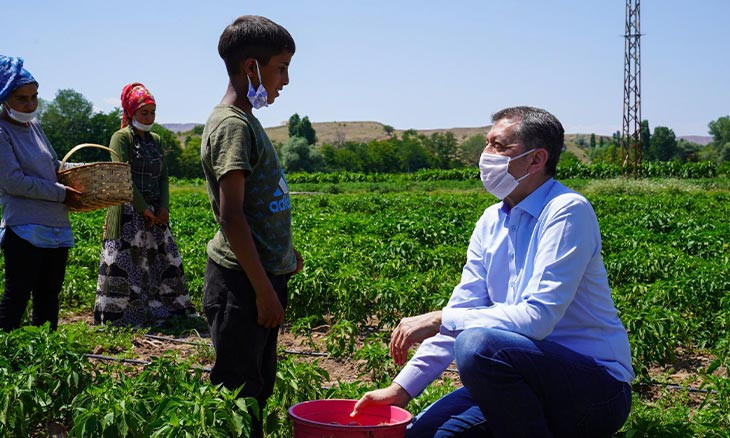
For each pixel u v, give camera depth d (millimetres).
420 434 4312
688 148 190375
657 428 4500
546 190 4363
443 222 18828
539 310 4047
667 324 7699
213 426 4055
